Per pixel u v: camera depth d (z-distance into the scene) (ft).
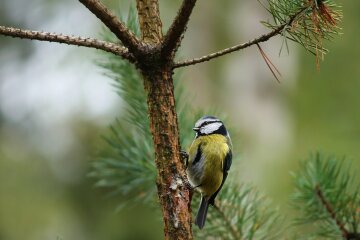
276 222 14.52
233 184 15.26
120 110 45.39
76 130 47.91
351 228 13.66
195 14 53.62
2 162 48.34
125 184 16.40
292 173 14.46
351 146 49.03
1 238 46.16
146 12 12.30
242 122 51.47
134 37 11.82
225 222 14.71
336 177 13.91
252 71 52.70
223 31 53.72
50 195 47.52
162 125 12.07
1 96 51.44
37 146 49.11
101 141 42.52
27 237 46.42
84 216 46.47
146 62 11.98
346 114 51.44
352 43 50.96
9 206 46.83
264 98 52.39
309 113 52.47
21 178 48.03
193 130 16.56
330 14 12.11
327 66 52.60
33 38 11.77
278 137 51.42
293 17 11.88
